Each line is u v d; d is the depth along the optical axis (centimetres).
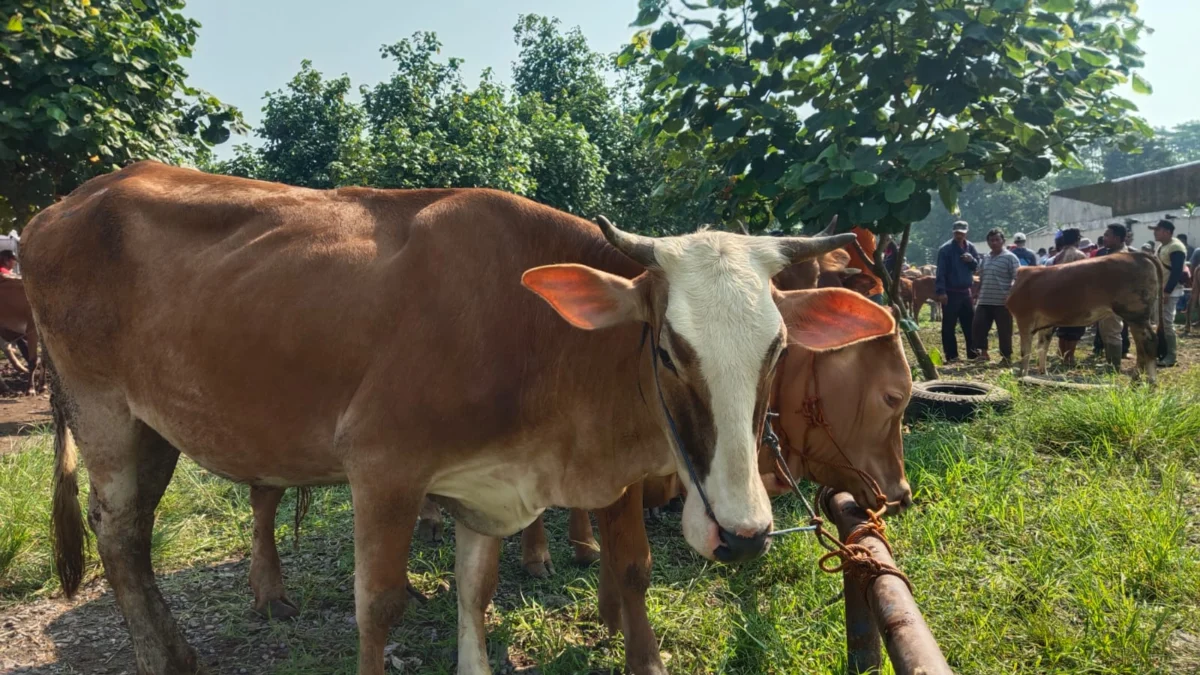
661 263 229
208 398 295
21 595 397
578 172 1398
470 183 1157
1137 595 344
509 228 287
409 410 263
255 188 328
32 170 723
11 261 1070
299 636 358
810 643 319
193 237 313
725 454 213
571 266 236
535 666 332
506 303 275
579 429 273
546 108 1750
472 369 266
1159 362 961
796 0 544
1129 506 413
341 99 1998
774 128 565
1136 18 556
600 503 283
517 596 397
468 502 293
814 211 530
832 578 369
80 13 689
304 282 283
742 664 321
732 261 227
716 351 214
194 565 433
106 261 316
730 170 579
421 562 429
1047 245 3566
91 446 329
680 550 438
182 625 369
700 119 576
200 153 870
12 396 937
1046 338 936
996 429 569
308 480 308
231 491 537
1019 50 507
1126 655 295
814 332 262
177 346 298
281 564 433
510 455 276
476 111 1295
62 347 325
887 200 489
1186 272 1334
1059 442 549
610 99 1841
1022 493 451
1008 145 578
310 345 277
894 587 197
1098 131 574
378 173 1140
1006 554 390
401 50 1914
